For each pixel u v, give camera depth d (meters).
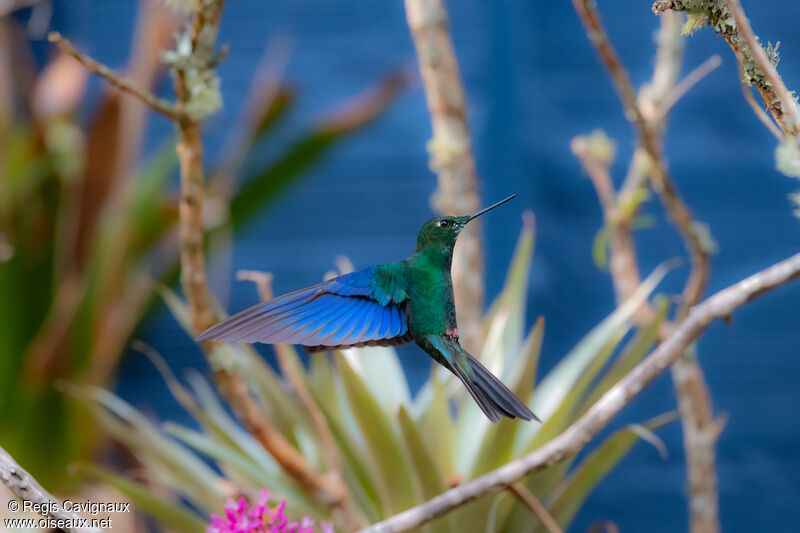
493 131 10.97
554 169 10.89
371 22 11.59
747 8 10.60
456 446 5.36
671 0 2.79
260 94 10.41
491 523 4.75
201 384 6.06
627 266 6.20
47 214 9.99
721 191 10.84
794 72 10.46
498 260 10.75
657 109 6.03
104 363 10.02
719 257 10.80
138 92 3.76
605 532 10.58
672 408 10.70
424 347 3.23
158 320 11.48
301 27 11.65
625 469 10.84
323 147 10.25
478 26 11.13
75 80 10.35
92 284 10.01
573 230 10.83
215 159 11.55
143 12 10.09
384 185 11.61
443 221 3.42
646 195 5.94
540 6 11.05
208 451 5.10
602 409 3.37
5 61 10.51
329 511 4.59
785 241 10.72
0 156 10.18
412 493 4.85
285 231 11.66
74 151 10.10
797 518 10.65
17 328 9.75
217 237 10.26
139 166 11.78
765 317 10.92
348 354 5.65
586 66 10.94
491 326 6.06
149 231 10.30
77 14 11.68
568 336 10.71
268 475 5.14
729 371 10.91
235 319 3.00
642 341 4.90
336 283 3.24
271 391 5.39
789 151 2.95
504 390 3.01
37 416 9.68
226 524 3.09
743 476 10.76
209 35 3.83
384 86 10.11
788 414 10.76
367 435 4.81
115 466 9.71
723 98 10.87
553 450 3.36
